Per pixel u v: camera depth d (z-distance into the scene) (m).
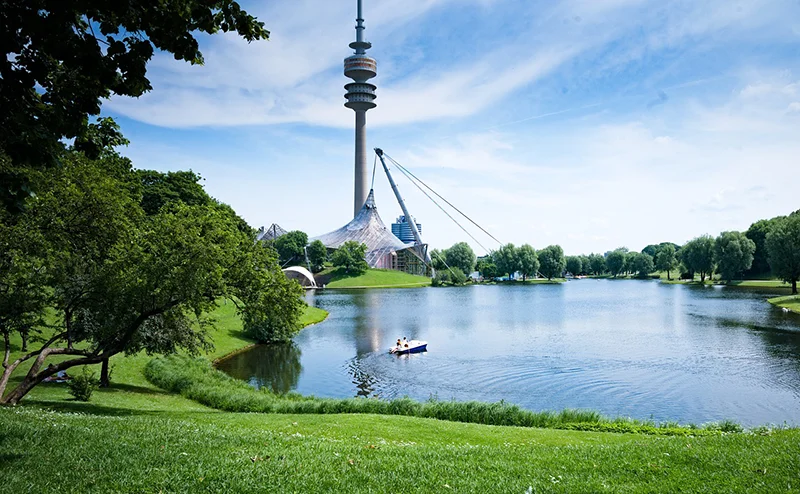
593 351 49.56
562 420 24.69
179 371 36.25
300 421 21.22
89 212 20.39
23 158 8.98
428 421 22.03
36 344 37.94
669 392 35.19
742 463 11.11
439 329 66.44
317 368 45.03
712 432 21.98
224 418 21.86
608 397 34.56
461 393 36.53
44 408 21.88
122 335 23.95
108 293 22.22
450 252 198.00
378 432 18.92
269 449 11.89
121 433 13.00
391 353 50.94
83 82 9.41
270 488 9.33
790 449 11.95
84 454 10.90
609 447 13.16
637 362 44.25
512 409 25.23
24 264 20.72
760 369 40.66
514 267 187.12
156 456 10.88
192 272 21.34
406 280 186.12
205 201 78.94
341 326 70.50
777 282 125.31
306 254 190.12
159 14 8.63
